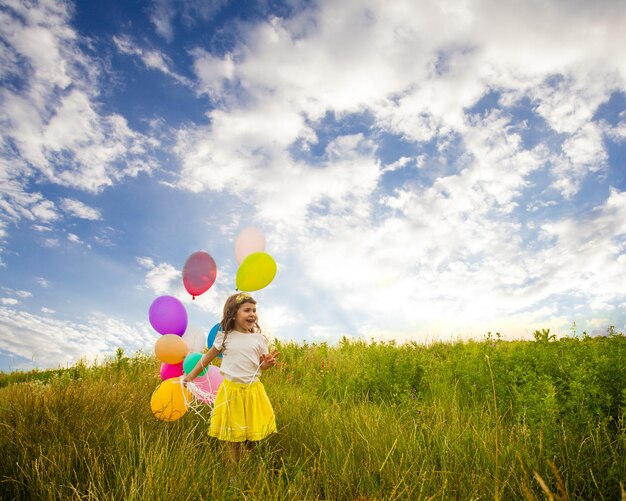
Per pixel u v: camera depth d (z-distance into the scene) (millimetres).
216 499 2773
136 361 8719
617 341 6391
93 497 2809
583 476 3072
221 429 3947
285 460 3775
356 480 3268
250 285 4293
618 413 4039
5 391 5828
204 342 4875
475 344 9391
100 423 4152
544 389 4539
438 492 2906
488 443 3576
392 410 5258
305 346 11398
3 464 3400
